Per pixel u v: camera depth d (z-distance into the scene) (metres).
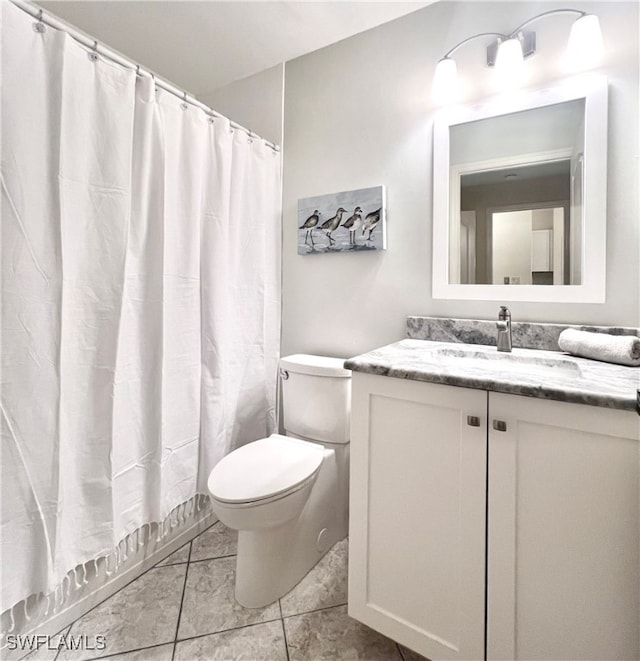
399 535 1.05
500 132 1.47
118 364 1.23
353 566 1.13
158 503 1.38
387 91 1.71
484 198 1.50
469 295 1.53
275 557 1.33
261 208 1.84
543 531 0.86
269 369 1.96
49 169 1.04
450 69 1.46
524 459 0.88
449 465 0.97
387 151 1.71
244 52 1.80
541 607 0.87
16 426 1.01
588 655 0.83
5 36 0.95
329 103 1.86
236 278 1.73
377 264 1.76
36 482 1.04
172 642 1.17
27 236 1.01
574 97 1.33
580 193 1.33
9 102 0.96
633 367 1.06
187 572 1.46
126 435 1.29
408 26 1.66
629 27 1.25
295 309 2.01
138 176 1.28
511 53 1.36
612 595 0.81
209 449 1.60
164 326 1.37
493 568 0.92
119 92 1.19
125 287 1.23
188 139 1.45
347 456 1.65
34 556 1.05
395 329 1.72
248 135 1.77
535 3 1.39
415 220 1.65
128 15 1.54
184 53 1.81
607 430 0.79
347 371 1.59
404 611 1.05
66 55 1.06
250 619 1.25
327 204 1.86
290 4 1.48
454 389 0.96
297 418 1.70
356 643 1.17
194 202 1.47
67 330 1.10
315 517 1.51
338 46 1.83
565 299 1.36
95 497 1.20
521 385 0.86
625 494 0.79
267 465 1.38
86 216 1.13
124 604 1.30
